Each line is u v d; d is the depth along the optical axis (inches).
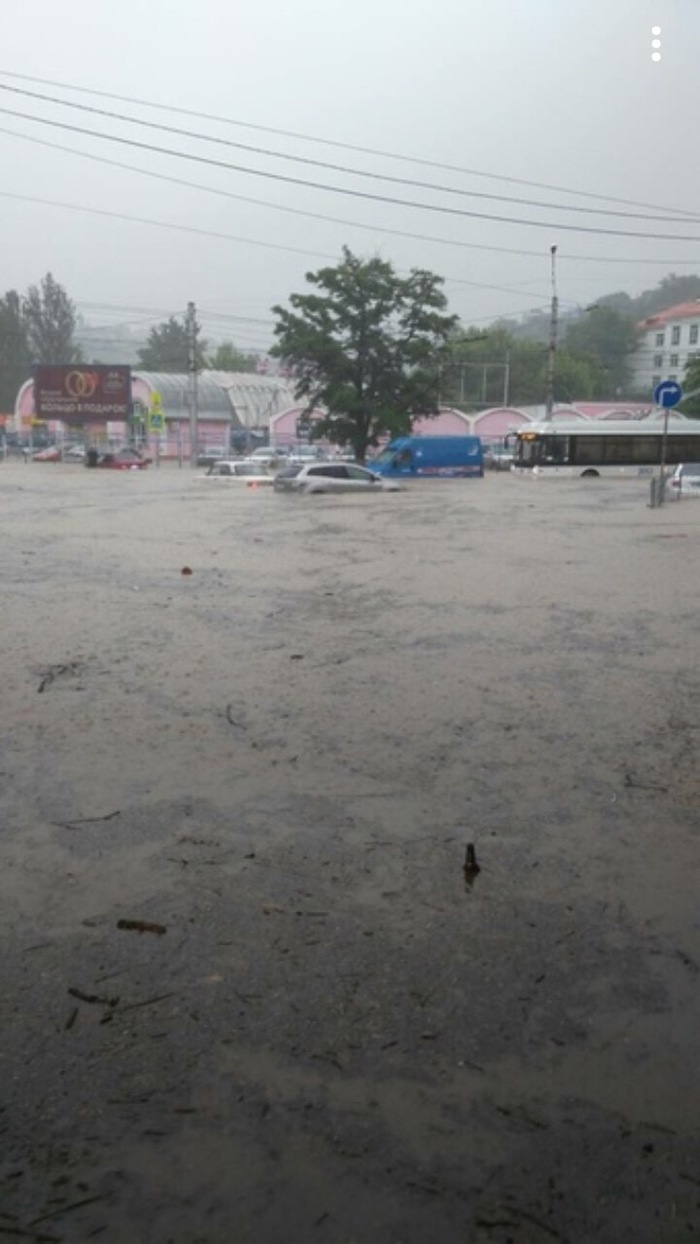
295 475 1211.9
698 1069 101.7
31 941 128.0
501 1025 109.2
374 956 124.0
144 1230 80.4
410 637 329.4
